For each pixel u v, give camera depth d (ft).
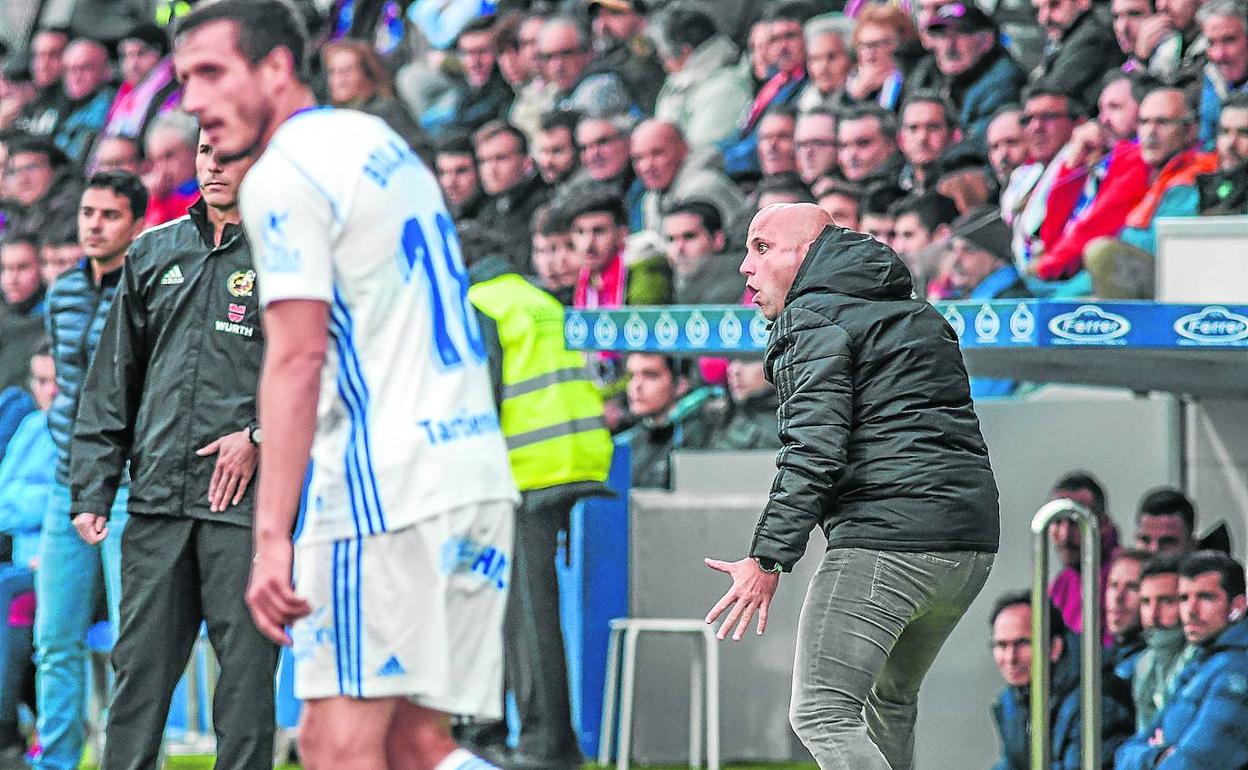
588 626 84.74
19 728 83.30
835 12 114.62
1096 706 54.75
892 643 48.24
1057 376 78.64
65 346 68.74
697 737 81.05
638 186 114.83
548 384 77.25
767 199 98.22
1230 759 64.80
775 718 84.74
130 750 53.52
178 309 54.34
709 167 109.91
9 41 180.24
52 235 103.09
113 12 160.04
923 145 97.76
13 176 134.10
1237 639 66.39
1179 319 60.64
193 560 53.88
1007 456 74.49
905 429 48.03
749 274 51.57
